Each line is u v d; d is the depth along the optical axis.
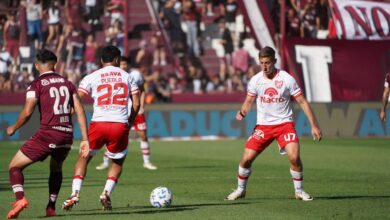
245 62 107.19
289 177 50.66
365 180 48.62
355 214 32.34
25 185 45.62
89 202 37.22
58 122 30.64
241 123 93.12
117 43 102.38
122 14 103.00
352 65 100.81
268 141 37.34
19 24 95.94
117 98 34.06
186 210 33.62
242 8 103.88
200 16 108.12
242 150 77.06
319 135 36.97
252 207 34.72
